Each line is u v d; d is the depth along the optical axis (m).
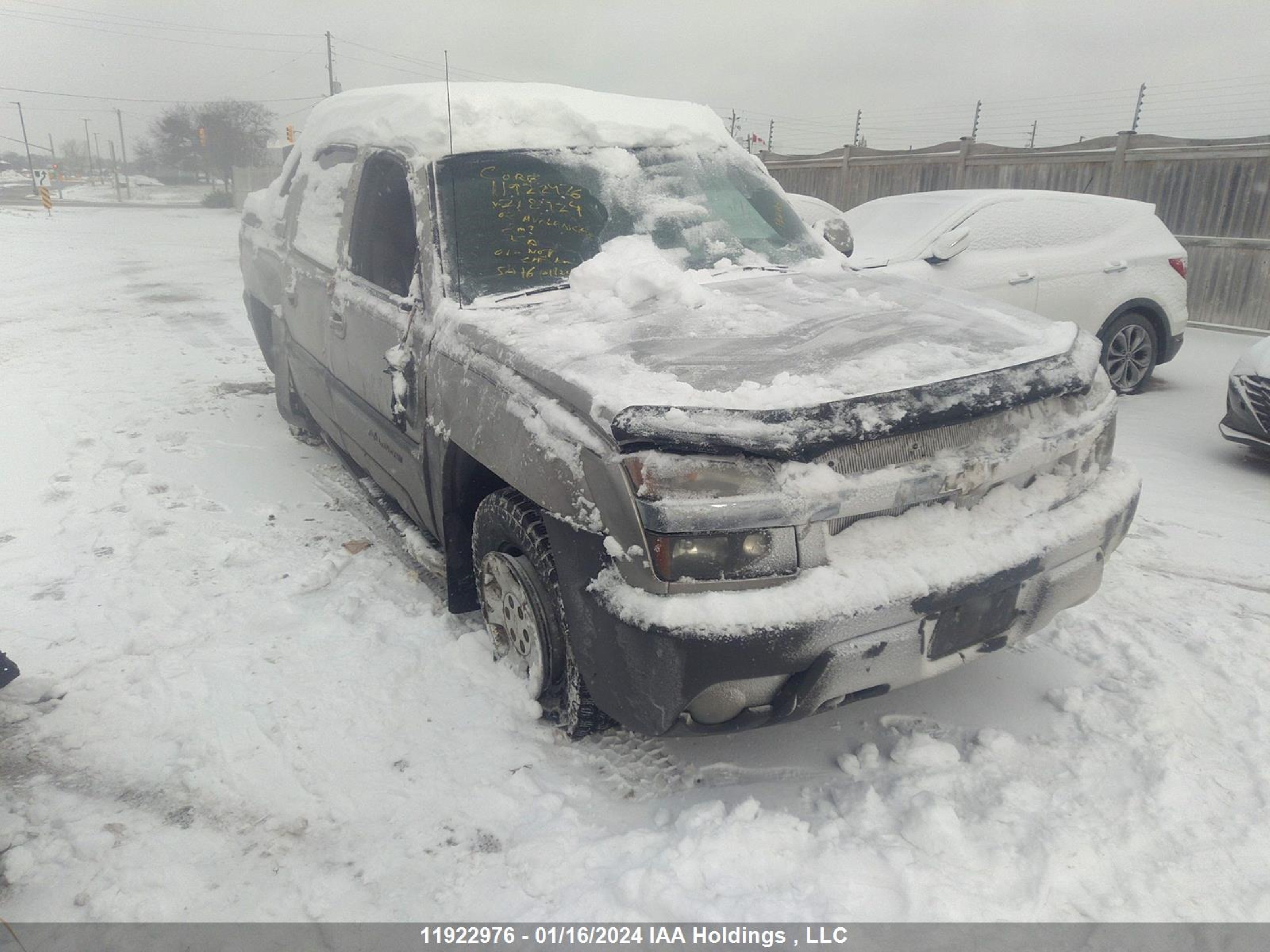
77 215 34.94
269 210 5.65
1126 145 11.48
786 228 4.16
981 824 2.50
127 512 4.70
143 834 2.53
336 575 4.04
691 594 2.23
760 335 2.84
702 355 2.66
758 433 2.22
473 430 2.90
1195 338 10.21
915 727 2.97
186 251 20.00
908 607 2.31
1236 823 2.51
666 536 2.21
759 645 2.20
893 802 2.60
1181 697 3.07
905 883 2.29
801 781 2.71
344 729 2.96
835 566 2.32
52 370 7.75
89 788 2.71
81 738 2.93
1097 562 2.75
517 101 3.82
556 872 2.36
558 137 3.81
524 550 2.80
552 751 2.86
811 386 2.39
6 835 2.52
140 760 2.83
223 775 2.76
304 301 4.65
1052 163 12.28
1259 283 10.31
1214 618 3.64
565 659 2.82
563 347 2.76
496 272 3.41
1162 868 2.36
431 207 3.47
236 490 5.02
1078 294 7.09
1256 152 10.31
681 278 3.24
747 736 2.93
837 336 2.83
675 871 2.31
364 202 4.06
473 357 2.98
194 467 5.37
